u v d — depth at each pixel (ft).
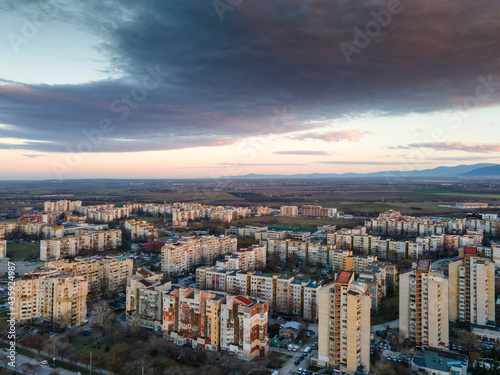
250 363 583.17
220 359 593.42
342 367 555.69
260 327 624.59
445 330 624.59
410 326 642.22
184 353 611.88
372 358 603.67
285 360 604.49
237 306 616.80
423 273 627.46
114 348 594.24
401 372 548.31
